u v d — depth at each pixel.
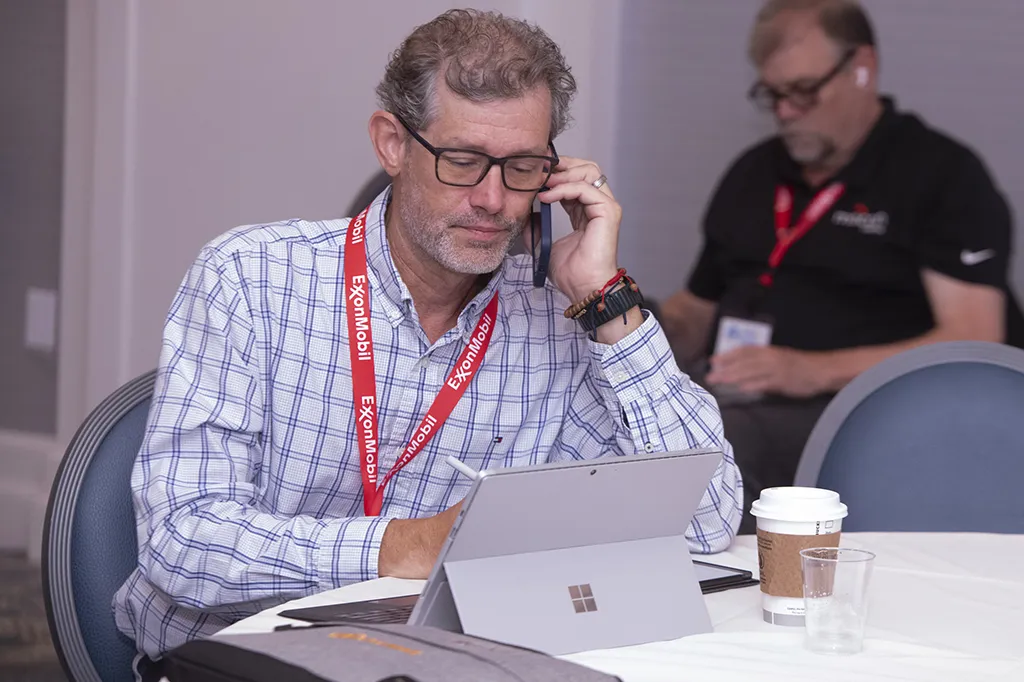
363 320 2.37
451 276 2.35
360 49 5.58
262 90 5.82
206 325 2.29
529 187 2.26
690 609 1.76
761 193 5.71
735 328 5.60
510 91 2.19
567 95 2.34
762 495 1.84
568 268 2.40
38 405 6.73
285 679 1.32
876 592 1.98
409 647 1.39
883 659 1.62
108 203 6.19
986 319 5.32
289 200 5.80
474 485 1.54
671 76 6.39
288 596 2.06
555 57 2.28
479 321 2.43
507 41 2.23
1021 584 2.05
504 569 1.64
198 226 6.01
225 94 5.91
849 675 1.53
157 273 6.10
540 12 5.54
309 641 1.41
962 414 2.98
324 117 5.69
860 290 5.48
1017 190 6.29
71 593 2.31
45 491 6.52
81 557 2.33
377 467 2.38
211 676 1.39
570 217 2.50
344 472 2.39
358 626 1.50
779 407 5.23
